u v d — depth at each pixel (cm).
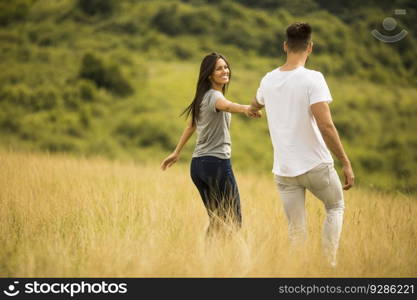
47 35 19325
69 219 1565
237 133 13100
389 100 16138
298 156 1268
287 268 1233
